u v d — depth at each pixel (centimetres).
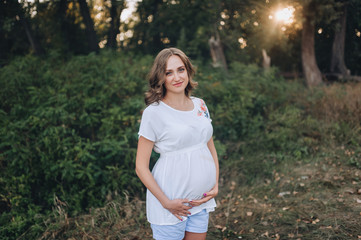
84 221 312
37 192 353
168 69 161
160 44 988
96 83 438
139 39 998
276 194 361
